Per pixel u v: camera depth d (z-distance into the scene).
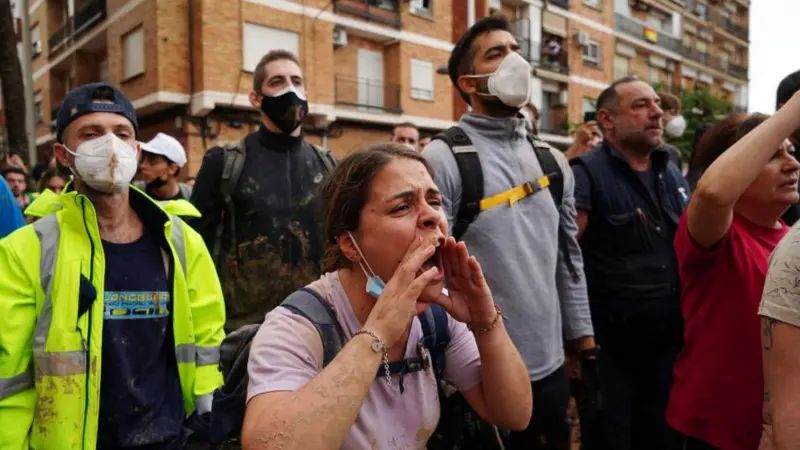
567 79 25.12
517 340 2.36
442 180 2.36
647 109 3.11
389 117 18.58
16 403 1.90
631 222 3.04
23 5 14.48
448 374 1.59
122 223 2.20
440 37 19.95
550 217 2.54
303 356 1.30
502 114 2.63
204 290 2.33
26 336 1.92
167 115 15.39
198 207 3.11
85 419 1.93
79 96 2.14
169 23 14.45
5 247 1.95
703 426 2.14
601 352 3.07
